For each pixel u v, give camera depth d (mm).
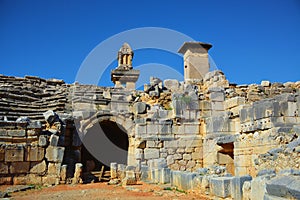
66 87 27734
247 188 8141
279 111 14367
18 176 15711
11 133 16188
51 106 22938
